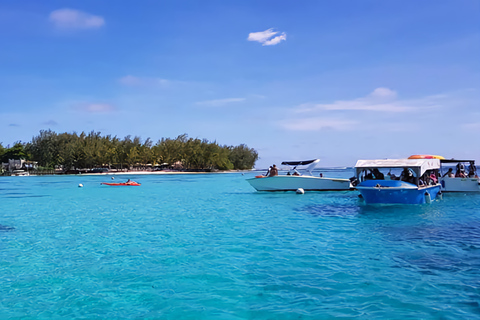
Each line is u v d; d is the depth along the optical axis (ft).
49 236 40.75
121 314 19.01
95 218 55.67
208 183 180.34
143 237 39.45
